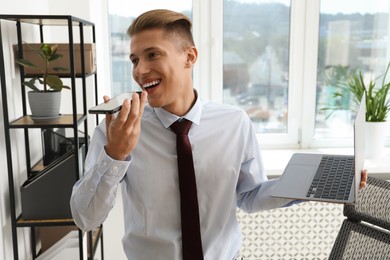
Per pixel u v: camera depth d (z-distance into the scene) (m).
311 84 2.83
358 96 2.71
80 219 1.17
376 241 1.61
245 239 2.57
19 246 1.98
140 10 2.69
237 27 2.77
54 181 1.83
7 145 1.76
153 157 1.29
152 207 1.28
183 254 1.26
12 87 1.90
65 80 2.46
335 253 1.65
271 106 2.89
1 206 1.78
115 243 2.66
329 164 1.40
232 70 2.82
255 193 1.40
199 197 1.31
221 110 1.37
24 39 2.03
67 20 1.88
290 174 1.33
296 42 2.79
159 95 1.16
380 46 2.84
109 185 1.10
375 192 1.64
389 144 2.97
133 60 1.18
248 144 1.38
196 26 2.73
